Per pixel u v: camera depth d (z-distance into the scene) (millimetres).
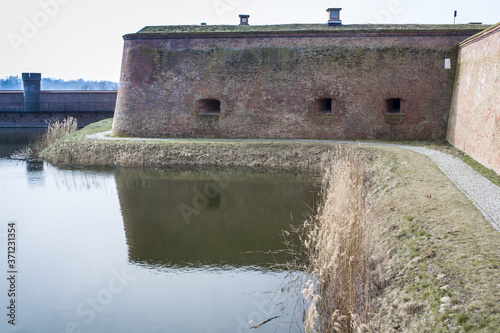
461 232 7574
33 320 7805
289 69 21578
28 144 27359
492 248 6801
